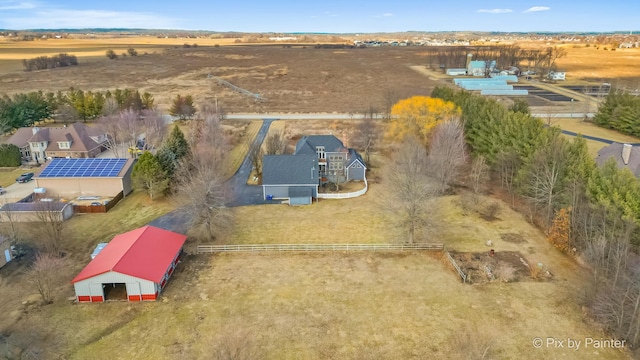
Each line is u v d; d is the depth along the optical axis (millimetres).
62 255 48438
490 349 33062
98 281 39344
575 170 50594
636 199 42125
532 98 138250
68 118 109062
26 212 55500
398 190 54562
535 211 57719
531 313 37656
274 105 135375
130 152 83250
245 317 37562
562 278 43219
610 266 38719
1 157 77562
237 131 101000
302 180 63906
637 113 90188
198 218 52844
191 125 100812
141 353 33469
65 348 34031
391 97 123625
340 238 52375
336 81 183250
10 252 47000
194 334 35500
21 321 37094
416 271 44906
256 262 47031
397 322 36719
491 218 57375
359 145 89062
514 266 45594
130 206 62156
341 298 40188
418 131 77188
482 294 40594
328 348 33812
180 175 62938
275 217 58438
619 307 34406
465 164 73062
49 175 64812
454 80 169875
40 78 184125
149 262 42094
